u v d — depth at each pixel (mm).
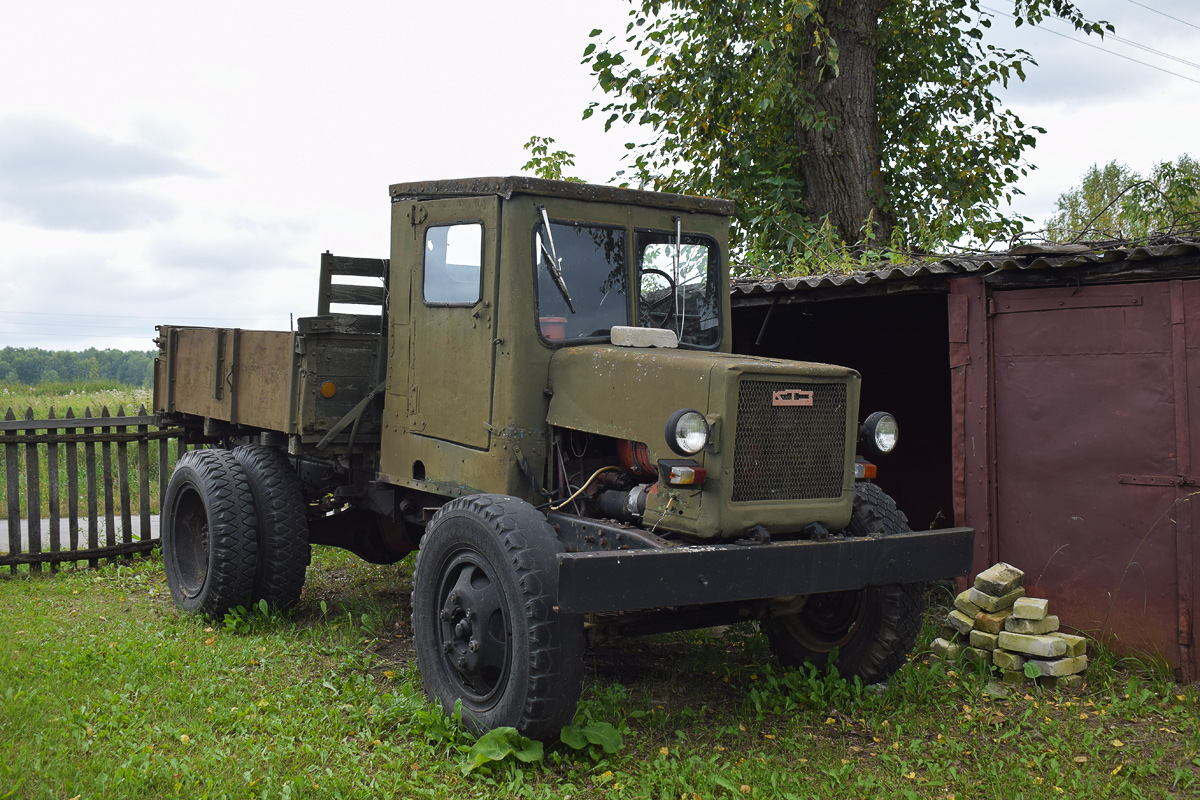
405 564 7734
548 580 3689
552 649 3615
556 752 3787
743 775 3633
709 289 5105
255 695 4418
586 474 4406
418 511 5418
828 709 4477
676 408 3922
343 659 4973
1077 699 4660
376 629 5742
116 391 22438
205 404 6637
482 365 4555
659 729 4180
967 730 4219
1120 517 5184
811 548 3873
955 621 5184
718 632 5867
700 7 11562
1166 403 5020
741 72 11617
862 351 8352
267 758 3572
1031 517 5543
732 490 3805
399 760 3633
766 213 11383
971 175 12539
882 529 4504
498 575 3793
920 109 12766
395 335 5289
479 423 4559
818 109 11438
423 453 5012
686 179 12492
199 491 5836
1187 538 4918
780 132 12125
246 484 5801
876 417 4223
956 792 3582
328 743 3791
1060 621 5410
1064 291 5406
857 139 11453
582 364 4320
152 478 11430
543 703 3607
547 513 4324
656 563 3516
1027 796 3523
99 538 8797
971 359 5770
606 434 4168
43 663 4633
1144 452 5098
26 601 6309
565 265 4574
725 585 3662
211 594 5656
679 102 12016
